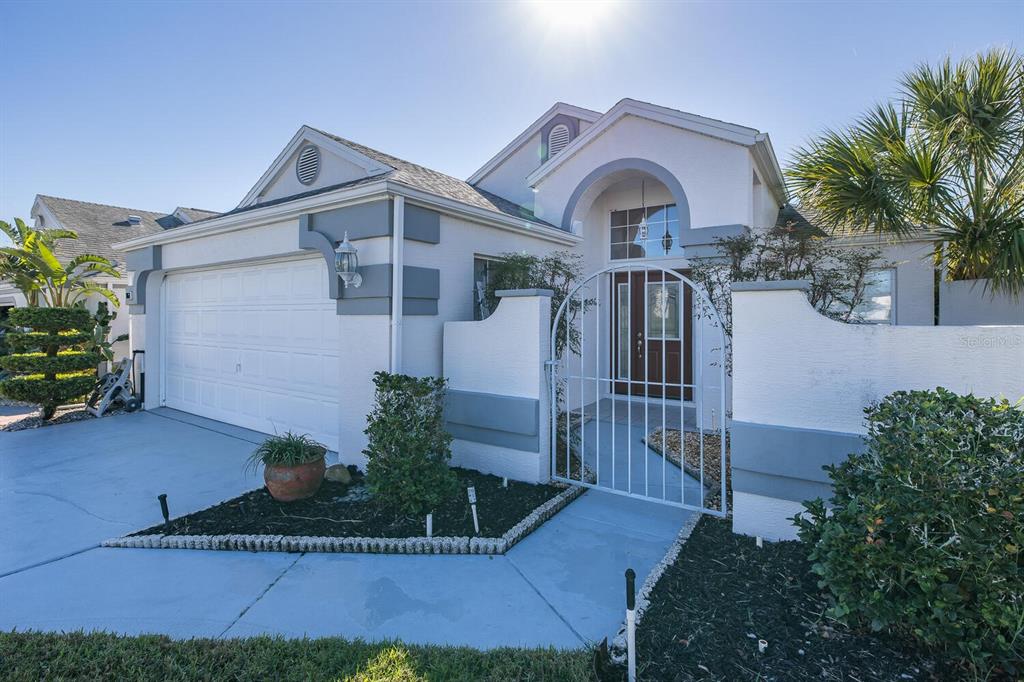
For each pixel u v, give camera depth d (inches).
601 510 199.0
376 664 104.5
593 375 405.7
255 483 231.6
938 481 96.6
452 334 250.1
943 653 98.0
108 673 100.9
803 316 155.4
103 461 266.2
